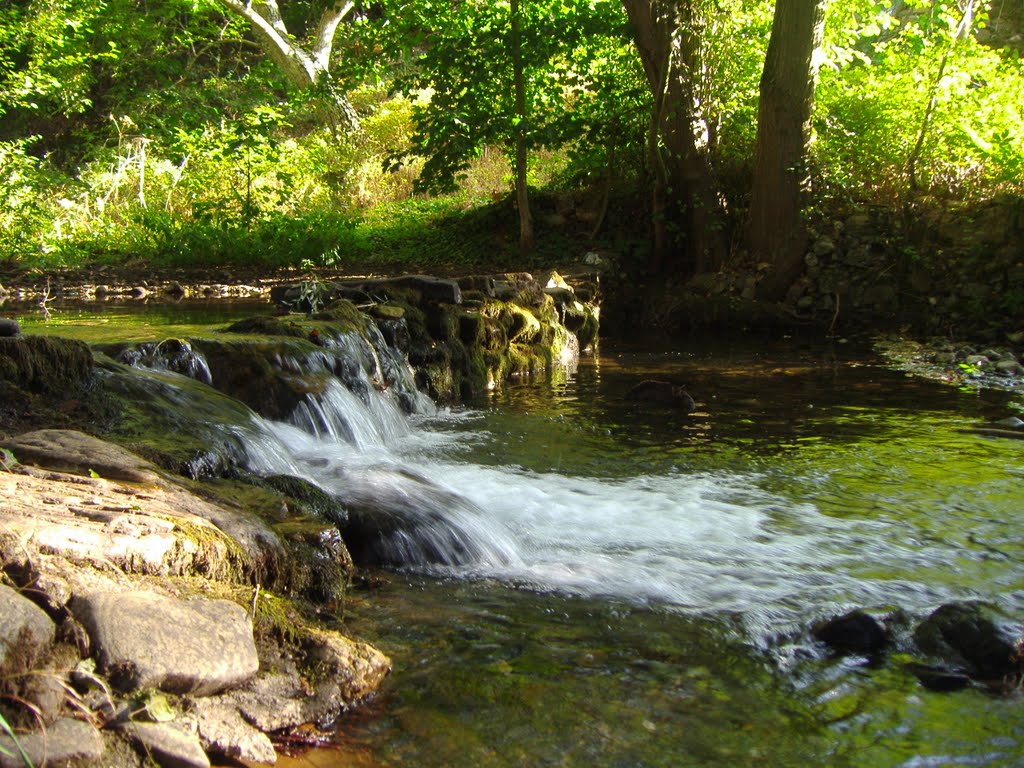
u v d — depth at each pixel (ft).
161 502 11.71
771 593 13.80
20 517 9.69
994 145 46.14
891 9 58.80
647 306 47.47
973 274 43.24
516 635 12.14
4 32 76.13
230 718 8.89
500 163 68.85
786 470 20.99
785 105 44.65
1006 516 17.69
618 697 10.58
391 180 69.62
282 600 11.48
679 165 49.21
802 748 9.67
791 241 45.68
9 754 6.89
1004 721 10.30
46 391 16.42
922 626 12.23
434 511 15.72
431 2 54.65
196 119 67.41
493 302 34.09
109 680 8.30
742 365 35.88
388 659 10.87
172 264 55.77
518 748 9.43
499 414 27.71
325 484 16.85
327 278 49.65
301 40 94.48
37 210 56.54
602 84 51.83
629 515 17.58
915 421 25.95
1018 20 64.39
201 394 18.89
